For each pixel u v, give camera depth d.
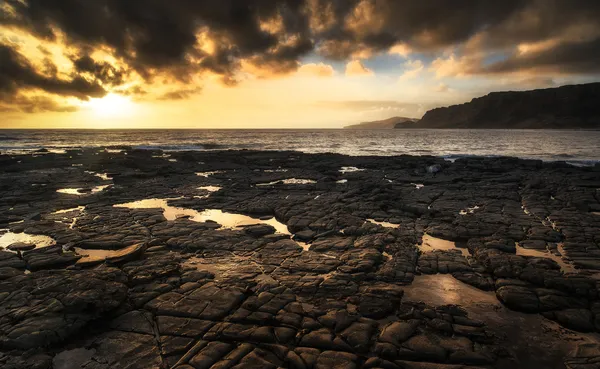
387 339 5.95
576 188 19.69
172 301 7.29
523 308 6.98
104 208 16.12
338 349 5.71
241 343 5.88
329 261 9.52
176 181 24.47
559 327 6.44
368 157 39.41
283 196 18.75
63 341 6.00
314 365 5.29
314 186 21.39
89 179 25.06
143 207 16.78
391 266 9.06
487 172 27.34
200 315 6.75
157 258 9.71
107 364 5.46
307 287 7.89
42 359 5.53
